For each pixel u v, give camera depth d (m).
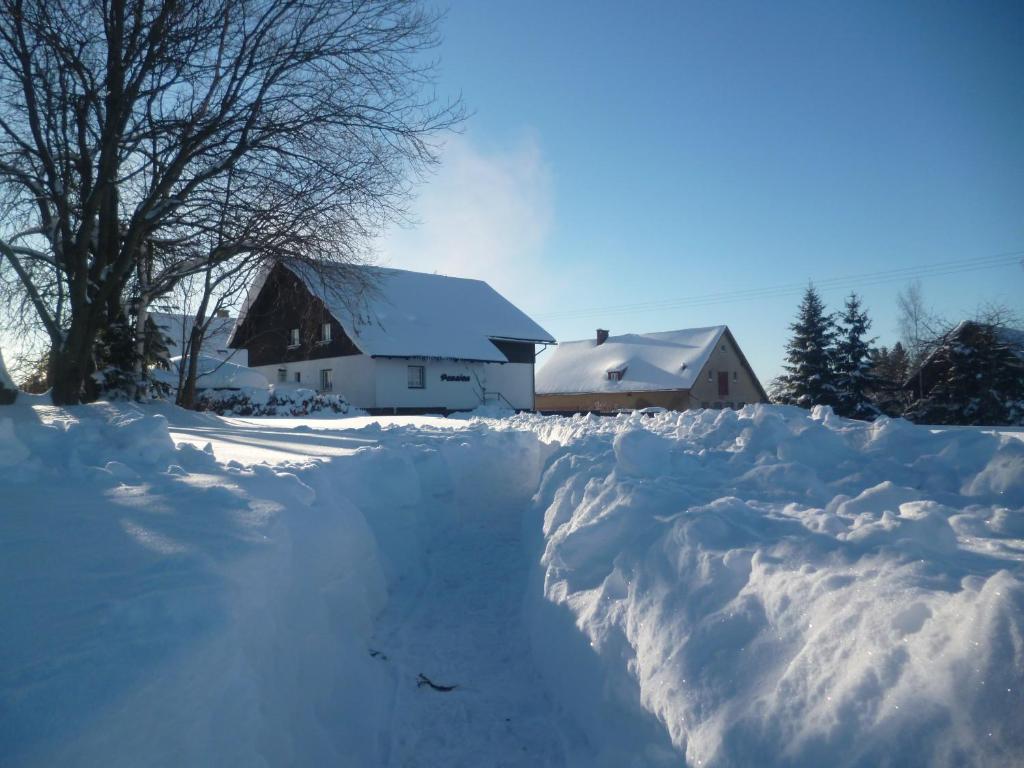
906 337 42.72
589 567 3.96
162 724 2.12
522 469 9.78
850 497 3.73
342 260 15.41
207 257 14.29
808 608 2.31
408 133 14.34
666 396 46.97
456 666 4.46
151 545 3.16
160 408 13.98
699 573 2.88
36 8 11.87
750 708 2.15
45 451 4.82
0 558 2.94
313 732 3.18
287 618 3.45
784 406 6.46
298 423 16.08
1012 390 30.58
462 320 37.38
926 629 1.90
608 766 2.84
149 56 12.18
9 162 12.70
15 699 1.95
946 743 1.64
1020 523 2.91
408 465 7.09
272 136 13.44
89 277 13.11
